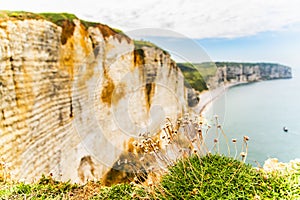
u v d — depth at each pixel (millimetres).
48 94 10609
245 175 2461
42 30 10586
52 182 3633
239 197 2193
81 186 3537
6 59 7887
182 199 2314
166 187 2527
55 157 10227
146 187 2596
